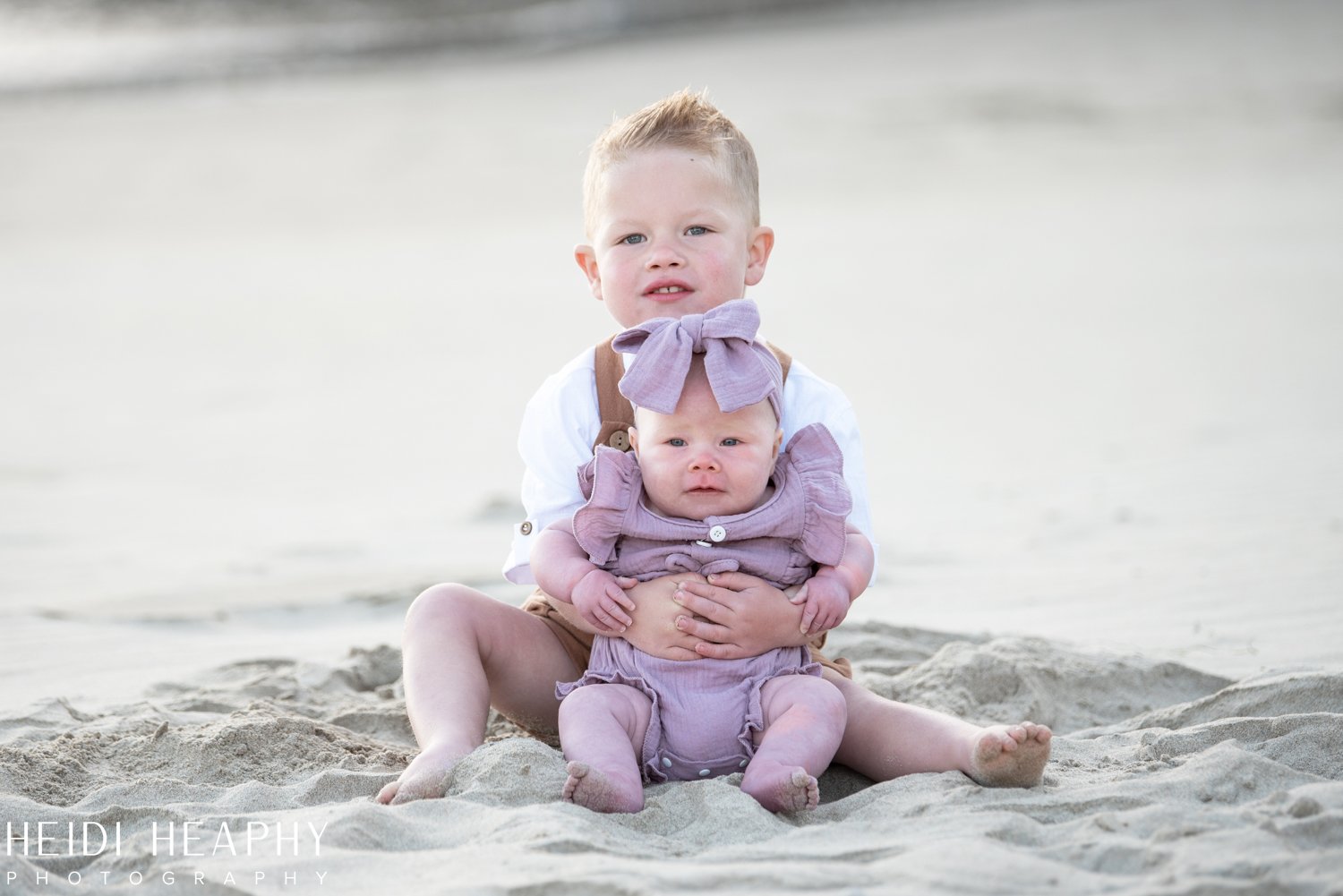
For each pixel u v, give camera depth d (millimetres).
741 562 2916
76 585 5500
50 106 28328
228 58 32750
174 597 5219
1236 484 6242
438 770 2701
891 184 19156
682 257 3186
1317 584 4664
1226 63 26859
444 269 15305
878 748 2891
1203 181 18328
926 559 5480
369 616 5023
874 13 35469
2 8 37906
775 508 2908
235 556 5953
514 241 16812
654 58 30594
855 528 3109
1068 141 21375
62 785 2939
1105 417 8070
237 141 24297
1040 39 30328
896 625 4359
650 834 2496
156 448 8523
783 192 19016
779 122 23438
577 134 23312
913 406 8742
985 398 8859
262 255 16625
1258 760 2701
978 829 2391
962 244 15250
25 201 20344
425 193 19953
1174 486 6336
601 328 12094
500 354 11188
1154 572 5000
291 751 3129
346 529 6410
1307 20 30359
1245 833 2330
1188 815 2447
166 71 31281
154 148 23969
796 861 2287
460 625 3061
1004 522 6012
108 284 15250
